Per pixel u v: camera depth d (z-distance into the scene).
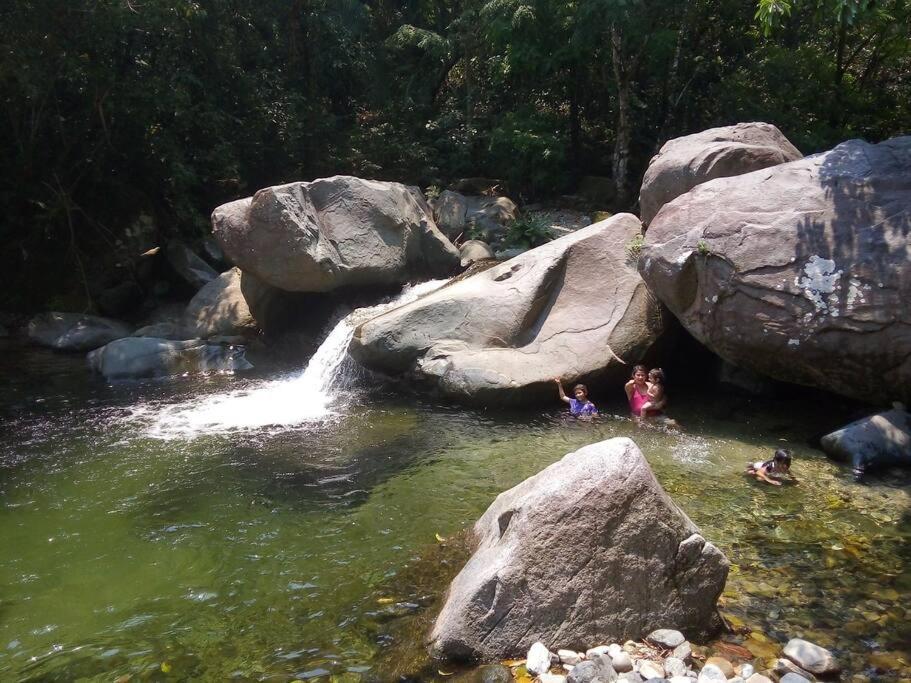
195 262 15.25
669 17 17.09
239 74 17.73
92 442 8.04
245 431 8.32
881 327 6.97
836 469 6.82
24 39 13.23
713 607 4.22
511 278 10.08
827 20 17.33
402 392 9.52
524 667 3.84
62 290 15.26
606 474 4.16
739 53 18.30
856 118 17.62
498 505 5.32
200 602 4.86
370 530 5.83
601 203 17.64
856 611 4.51
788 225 7.67
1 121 14.82
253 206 11.05
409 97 20.70
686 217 8.37
